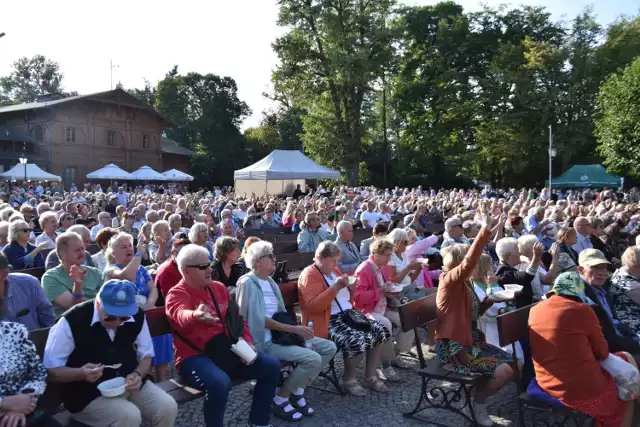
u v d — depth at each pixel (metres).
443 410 5.04
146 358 3.97
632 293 5.38
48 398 3.71
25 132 51.94
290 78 47.03
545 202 18.92
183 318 4.30
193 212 17.78
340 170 49.00
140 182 56.81
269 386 4.49
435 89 52.28
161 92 74.19
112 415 3.64
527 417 4.90
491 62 50.38
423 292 6.91
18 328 3.35
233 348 4.42
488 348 4.95
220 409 4.19
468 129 52.53
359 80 44.41
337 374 6.07
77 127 52.72
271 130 74.19
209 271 4.51
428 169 56.91
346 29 45.28
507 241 5.97
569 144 46.00
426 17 56.38
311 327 5.38
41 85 88.25
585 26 50.81
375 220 14.63
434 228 14.77
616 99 29.70
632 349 4.67
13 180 38.28
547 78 48.94
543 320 4.10
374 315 6.04
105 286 3.77
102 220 10.95
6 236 7.41
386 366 5.85
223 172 68.81
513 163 48.16
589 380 3.90
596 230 9.90
